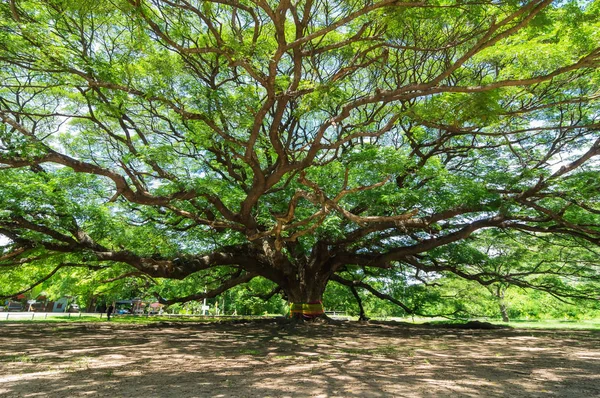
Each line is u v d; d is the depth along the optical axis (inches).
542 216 575.8
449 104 343.0
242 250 722.8
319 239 658.8
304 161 410.9
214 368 297.1
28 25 334.0
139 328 676.7
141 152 513.7
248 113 471.5
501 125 570.3
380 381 255.4
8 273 693.9
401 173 564.1
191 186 486.0
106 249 581.9
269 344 455.5
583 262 788.0
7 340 471.5
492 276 822.5
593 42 347.9
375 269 916.6
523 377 275.9
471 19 330.3
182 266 631.8
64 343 447.5
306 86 343.9
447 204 555.2
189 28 444.8
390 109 566.9
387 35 416.5
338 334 586.9
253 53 361.7
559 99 478.6
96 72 382.6
